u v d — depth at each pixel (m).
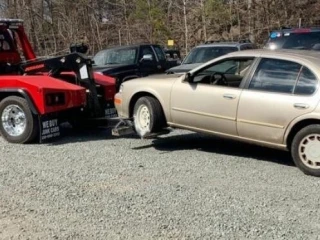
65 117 9.39
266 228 4.81
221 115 7.43
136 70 14.71
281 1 33.62
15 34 10.62
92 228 4.91
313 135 6.57
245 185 6.20
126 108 8.71
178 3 36.34
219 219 5.05
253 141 7.21
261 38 33.16
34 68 10.18
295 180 6.43
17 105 8.86
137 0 37.12
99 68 14.05
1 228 4.96
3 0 39.75
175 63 16.62
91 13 39.03
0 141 9.16
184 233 4.73
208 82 7.69
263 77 7.11
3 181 6.52
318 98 6.54
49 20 39.84
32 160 7.64
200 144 8.61
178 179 6.48
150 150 8.21
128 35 36.78
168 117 8.17
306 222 4.96
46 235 4.77
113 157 7.73
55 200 5.74
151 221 5.04
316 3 33.91
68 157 7.79
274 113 6.85
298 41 11.83
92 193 5.95
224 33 34.78
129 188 6.12
